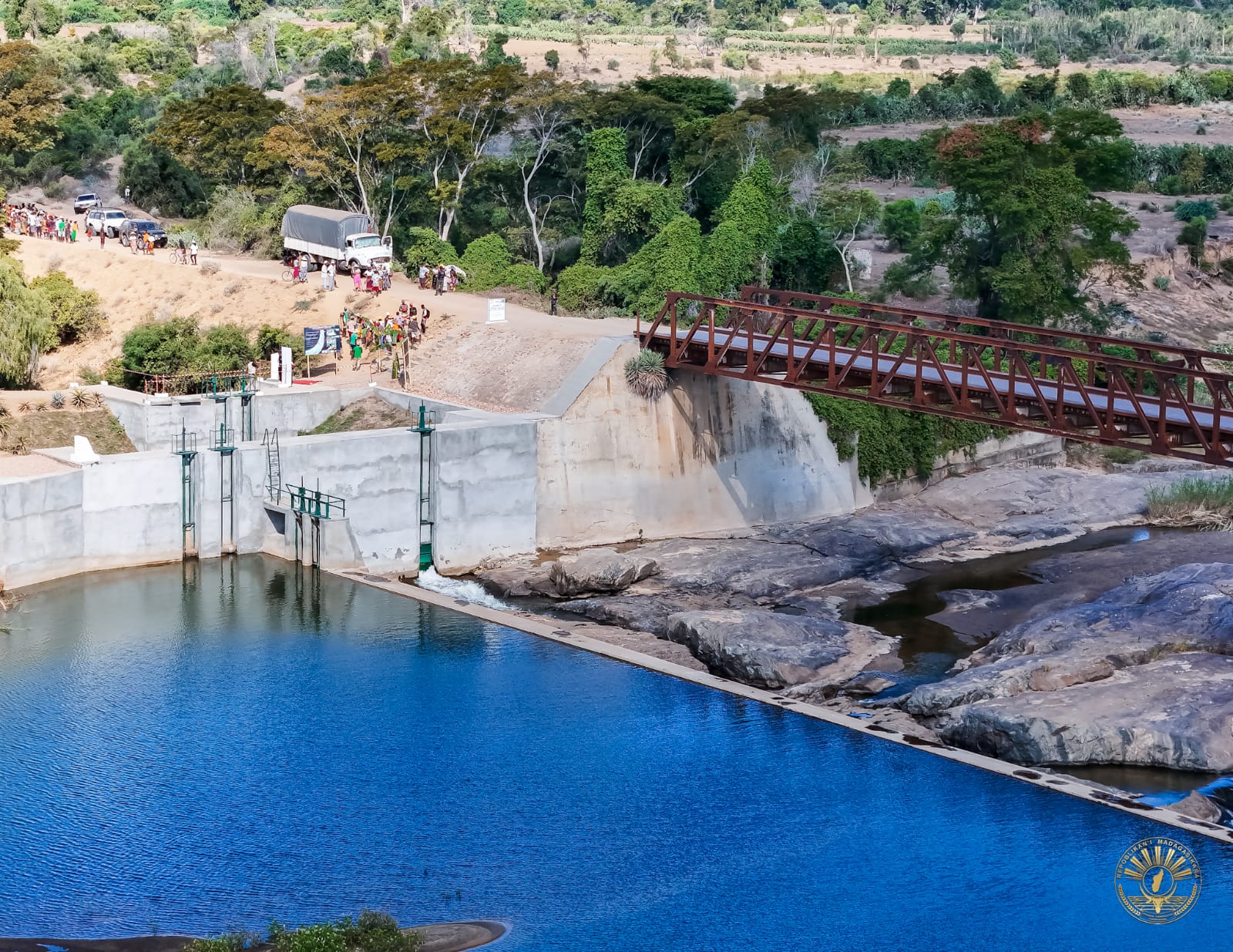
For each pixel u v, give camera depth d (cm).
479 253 10106
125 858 4297
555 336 8119
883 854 4375
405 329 8425
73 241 11144
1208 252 12756
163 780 4775
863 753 5034
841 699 5544
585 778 4844
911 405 6328
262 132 12062
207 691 5450
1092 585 6731
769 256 10169
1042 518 7888
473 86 10900
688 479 7769
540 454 7350
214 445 7188
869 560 7212
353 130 10950
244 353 8506
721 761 4969
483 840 4450
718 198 11081
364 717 5275
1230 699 5012
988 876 4256
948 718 5181
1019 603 6619
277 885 4172
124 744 5012
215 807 4609
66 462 6625
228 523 6894
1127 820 4553
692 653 5959
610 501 7569
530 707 5397
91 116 14975
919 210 12975
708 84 12100
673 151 11275
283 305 9319
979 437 8888
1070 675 5275
